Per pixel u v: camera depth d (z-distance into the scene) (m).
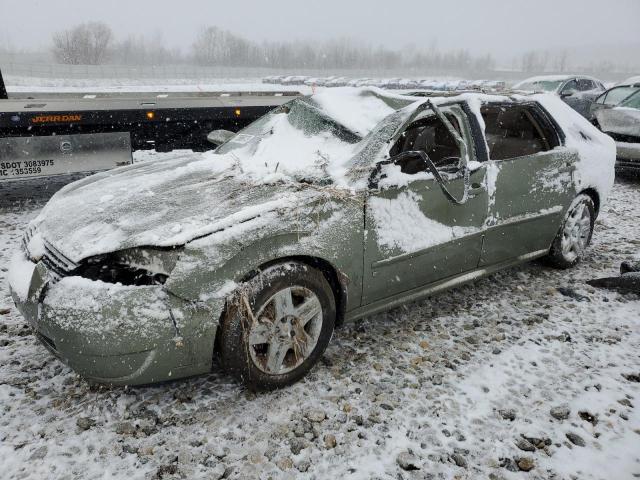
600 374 2.83
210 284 2.28
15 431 2.32
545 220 3.84
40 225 2.80
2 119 5.33
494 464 2.19
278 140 3.46
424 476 2.12
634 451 2.27
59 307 2.20
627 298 3.76
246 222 2.37
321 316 2.68
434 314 3.50
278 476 2.11
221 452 2.22
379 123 3.05
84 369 2.23
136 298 2.19
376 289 2.91
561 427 2.41
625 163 7.38
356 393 2.64
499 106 3.66
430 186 3.02
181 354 2.30
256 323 2.41
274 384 2.59
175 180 3.06
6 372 2.76
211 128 7.10
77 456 2.19
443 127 3.33
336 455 2.22
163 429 2.36
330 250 2.62
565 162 3.87
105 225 2.52
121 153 6.18
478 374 2.82
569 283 4.02
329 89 3.87
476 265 3.46
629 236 5.15
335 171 2.81
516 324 3.38
